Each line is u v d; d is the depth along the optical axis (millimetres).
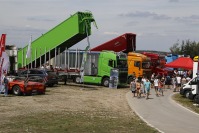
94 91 36188
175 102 29547
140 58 45438
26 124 16641
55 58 41344
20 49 43375
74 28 39312
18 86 29359
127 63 42969
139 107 25438
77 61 42938
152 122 19141
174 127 17812
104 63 41844
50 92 33188
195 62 37531
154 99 31047
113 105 26125
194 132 16641
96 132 15438
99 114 21250
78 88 38438
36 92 30484
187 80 40094
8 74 33781
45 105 24141
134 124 18125
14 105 23484
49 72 38344
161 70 49594
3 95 29000
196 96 28578
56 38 40844
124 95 33531
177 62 41906
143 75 44906
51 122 17438
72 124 17125
